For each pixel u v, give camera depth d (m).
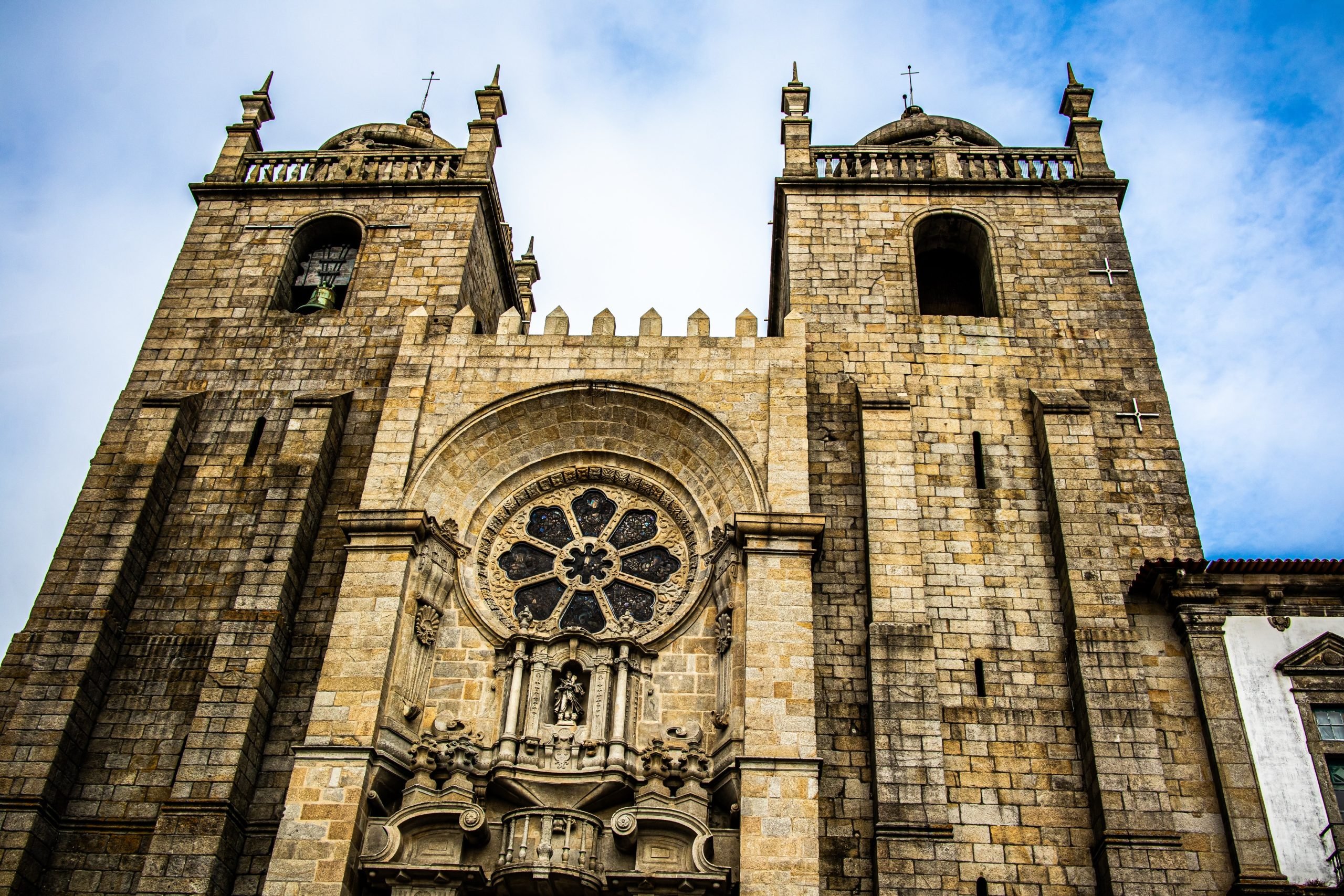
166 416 32.28
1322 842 24.45
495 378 32.03
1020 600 28.81
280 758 27.06
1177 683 26.98
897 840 24.84
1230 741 25.75
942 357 33.41
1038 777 26.20
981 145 40.81
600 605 29.94
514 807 26.59
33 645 27.98
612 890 24.58
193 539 30.69
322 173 39.59
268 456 32.25
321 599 29.55
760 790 25.05
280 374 34.16
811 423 32.09
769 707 26.14
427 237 37.34
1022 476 30.95
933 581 29.08
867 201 37.16
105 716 27.86
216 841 24.94
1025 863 25.08
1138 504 30.36
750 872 24.09
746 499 29.84
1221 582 27.45
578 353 32.38
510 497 31.47
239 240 37.62
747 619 27.42
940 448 31.47
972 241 37.44
